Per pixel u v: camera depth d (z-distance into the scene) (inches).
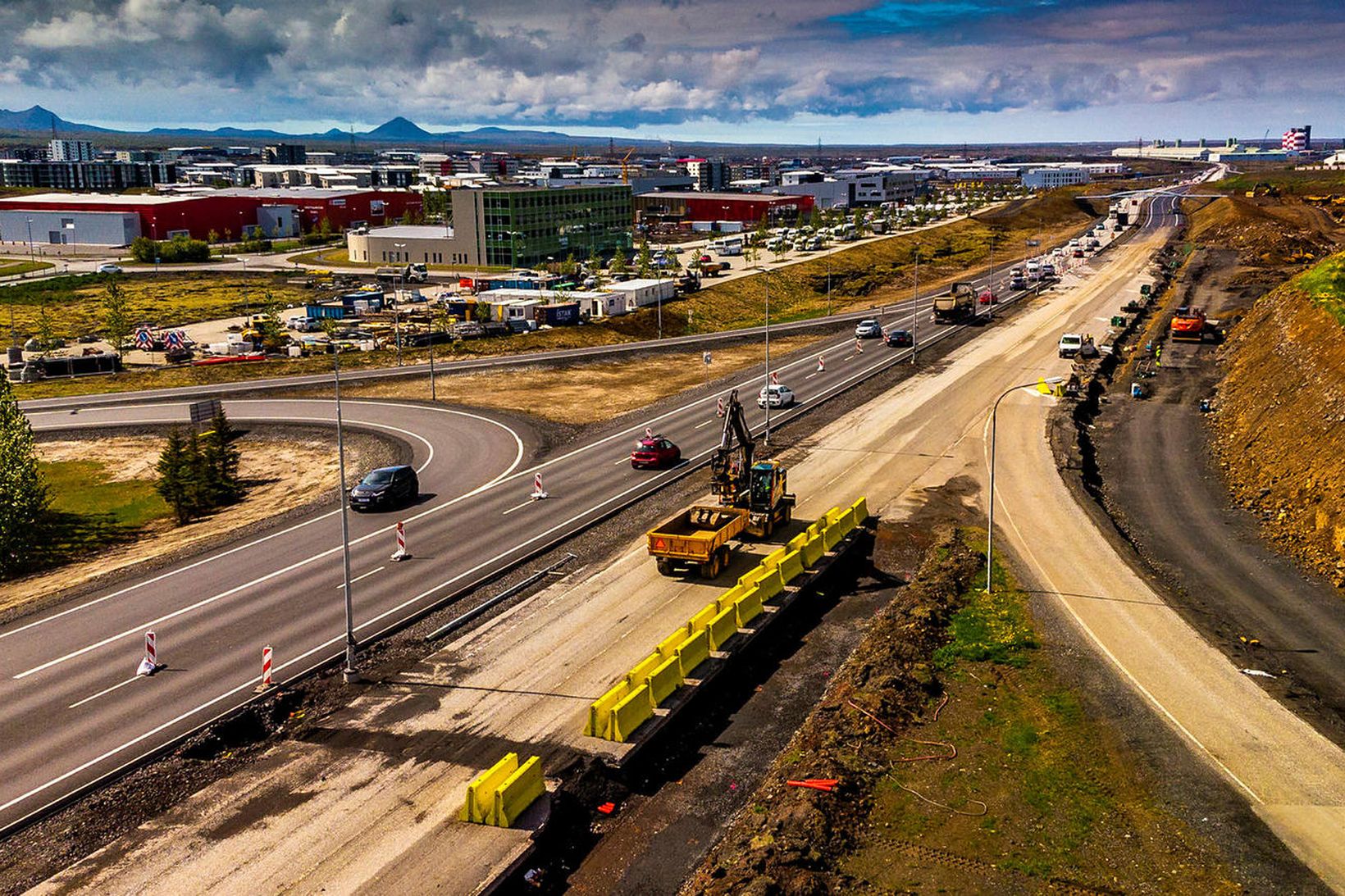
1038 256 7381.9
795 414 2910.9
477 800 991.0
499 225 7239.2
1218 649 1413.6
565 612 1524.4
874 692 1261.1
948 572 1694.1
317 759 1122.7
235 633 1462.8
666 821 1039.0
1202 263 6195.9
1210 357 3698.3
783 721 1244.5
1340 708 1274.6
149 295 6299.2
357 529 1955.0
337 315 5255.9
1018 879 931.3
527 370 3784.5
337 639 1434.5
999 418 2780.5
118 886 901.8
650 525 1950.1
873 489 2192.4
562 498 2134.6
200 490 2327.8
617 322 5054.1
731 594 1472.7
